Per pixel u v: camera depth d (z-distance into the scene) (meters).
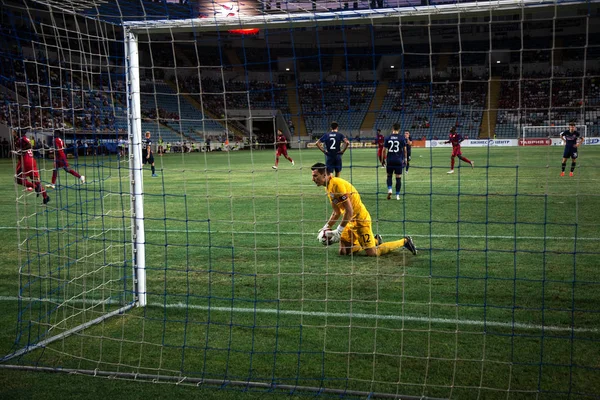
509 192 12.41
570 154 16.00
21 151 4.75
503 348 3.68
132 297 5.02
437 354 3.60
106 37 5.23
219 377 3.36
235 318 4.38
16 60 4.89
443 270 5.68
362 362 3.51
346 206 6.09
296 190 13.77
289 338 3.93
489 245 6.86
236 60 42.31
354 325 4.15
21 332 4.19
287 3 4.27
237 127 40.34
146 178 18.88
